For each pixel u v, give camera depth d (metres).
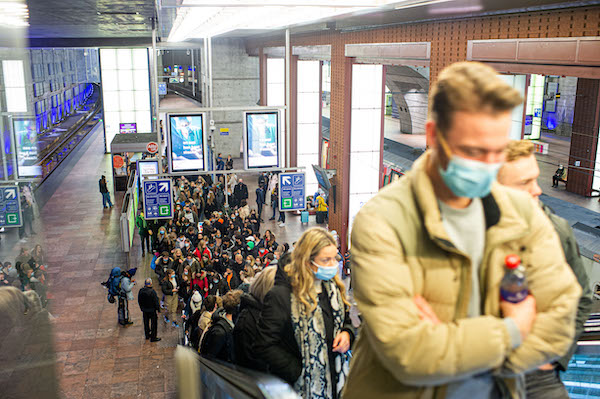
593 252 13.51
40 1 13.96
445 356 1.12
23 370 1.67
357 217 1.30
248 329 2.69
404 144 41.38
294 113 30.91
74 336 15.98
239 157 42.91
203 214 27.12
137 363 14.48
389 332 1.18
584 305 1.91
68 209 30.17
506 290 1.22
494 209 1.27
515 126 10.86
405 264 1.25
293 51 29.59
